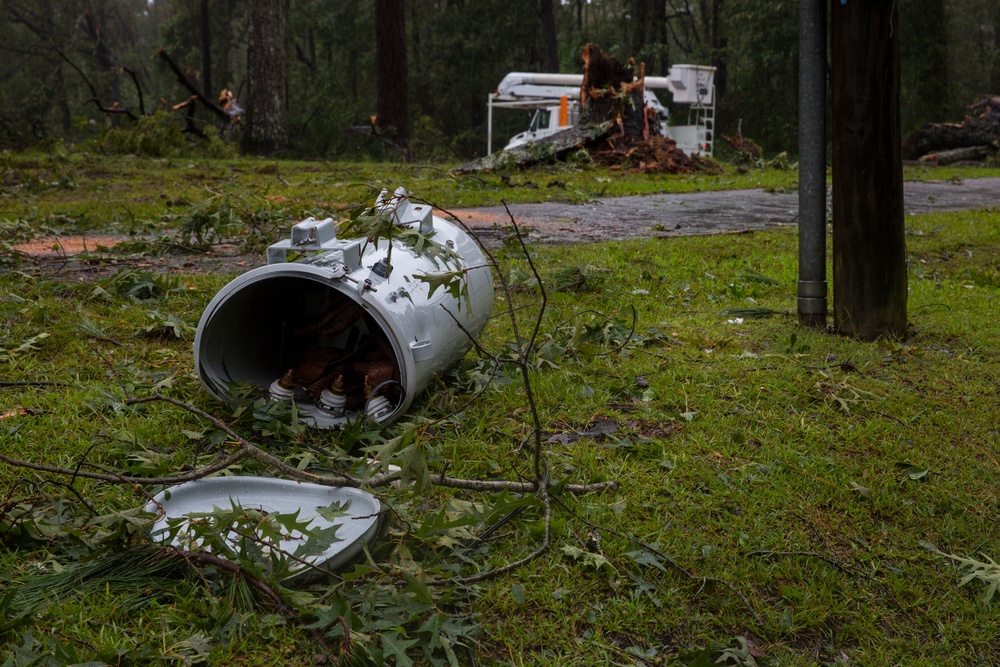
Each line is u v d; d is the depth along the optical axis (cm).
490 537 299
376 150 3134
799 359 493
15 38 6172
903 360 500
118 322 520
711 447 378
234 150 2564
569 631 263
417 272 375
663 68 5503
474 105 5309
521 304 593
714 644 260
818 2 525
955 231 980
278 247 367
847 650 271
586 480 343
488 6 5197
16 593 247
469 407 402
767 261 774
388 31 2966
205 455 348
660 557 295
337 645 245
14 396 393
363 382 376
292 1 5625
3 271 642
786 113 4509
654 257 772
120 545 271
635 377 455
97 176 1603
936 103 4147
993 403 444
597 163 1941
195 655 234
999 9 6125
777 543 312
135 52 6925
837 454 381
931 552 319
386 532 288
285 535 265
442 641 241
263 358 412
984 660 272
